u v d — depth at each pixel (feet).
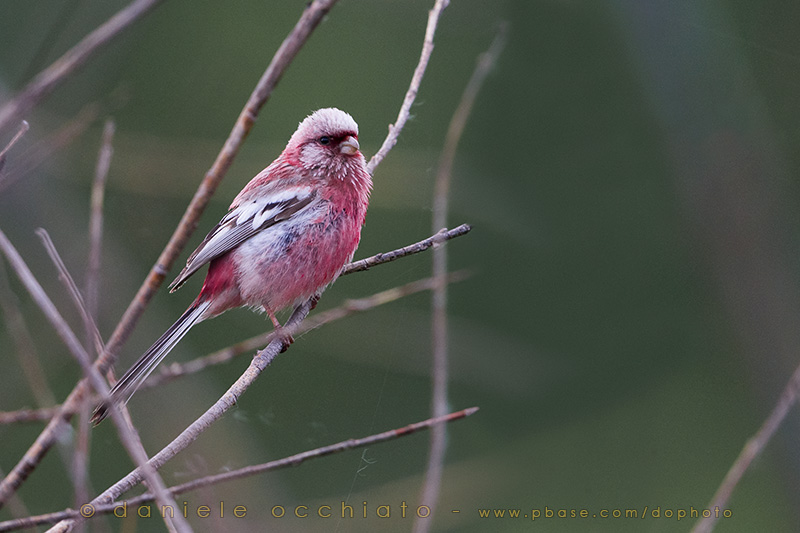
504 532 38.70
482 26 48.91
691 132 48.24
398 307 42.50
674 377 44.50
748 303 46.11
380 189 43.29
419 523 17.46
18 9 40.06
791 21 49.42
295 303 27.96
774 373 44.24
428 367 41.91
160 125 47.03
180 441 16.92
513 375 43.60
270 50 49.26
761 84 49.11
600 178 47.75
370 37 49.78
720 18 49.11
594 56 48.67
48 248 14.02
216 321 42.19
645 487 41.11
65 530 14.79
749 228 47.24
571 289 46.09
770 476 40.75
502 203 46.83
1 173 16.20
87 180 41.06
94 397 13.82
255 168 43.96
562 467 41.42
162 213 43.06
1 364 35.09
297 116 48.24
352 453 39.60
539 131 47.98
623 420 43.09
